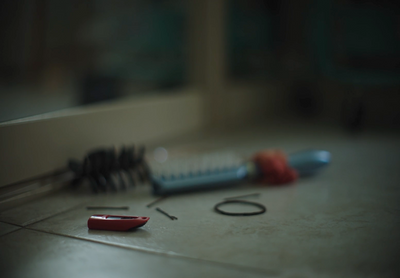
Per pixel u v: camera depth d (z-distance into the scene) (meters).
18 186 0.65
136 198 0.65
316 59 1.12
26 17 1.00
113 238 0.53
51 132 0.69
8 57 0.99
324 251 0.50
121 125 0.82
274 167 0.69
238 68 1.30
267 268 0.47
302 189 0.67
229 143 0.96
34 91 0.97
